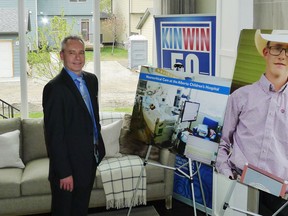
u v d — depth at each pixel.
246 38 2.46
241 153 2.45
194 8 4.48
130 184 3.64
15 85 4.54
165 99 2.96
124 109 4.88
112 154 3.90
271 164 2.29
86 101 2.79
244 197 3.11
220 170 2.58
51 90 2.60
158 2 4.42
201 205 3.77
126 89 4.93
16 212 3.50
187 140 2.79
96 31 4.60
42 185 3.50
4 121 4.03
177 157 3.88
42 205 3.54
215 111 2.64
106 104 4.86
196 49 3.73
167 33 4.00
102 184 3.60
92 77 2.91
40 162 3.89
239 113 2.49
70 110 2.61
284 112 2.25
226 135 2.56
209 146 2.67
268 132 2.32
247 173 2.41
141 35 4.84
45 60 4.61
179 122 2.85
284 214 3.06
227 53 3.40
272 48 2.30
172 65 4.01
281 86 2.27
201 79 2.76
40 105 4.65
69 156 2.65
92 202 3.62
